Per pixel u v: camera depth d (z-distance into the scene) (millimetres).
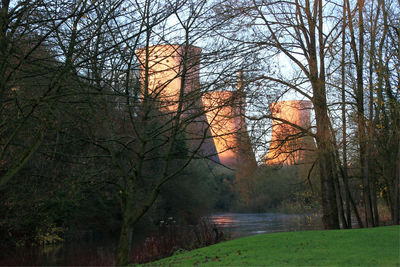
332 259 7793
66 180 11891
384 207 29172
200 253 10812
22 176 13617
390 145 18406
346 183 19625
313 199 22406
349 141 16844
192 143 12766
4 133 10992
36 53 9719
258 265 7738
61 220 23516
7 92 10188
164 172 10164
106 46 10148
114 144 10375
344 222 19281
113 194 17719
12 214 16484
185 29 10398
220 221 39688
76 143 11266
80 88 9430
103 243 22188
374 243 9211
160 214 31328
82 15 8312
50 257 16750
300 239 10578
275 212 55156
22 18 8328
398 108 16078
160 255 15297
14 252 17797
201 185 37688
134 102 10250
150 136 10914
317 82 16172
